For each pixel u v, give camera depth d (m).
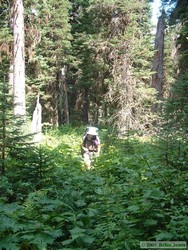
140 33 22.39
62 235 4.14
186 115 7.89
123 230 4.08
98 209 4.94
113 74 21.83
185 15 15.11
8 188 5.57
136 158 9.18
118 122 19.62
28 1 20.06
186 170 6.75
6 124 6.47
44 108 30.31
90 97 32.50
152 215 4.51
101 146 12.83
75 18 31.55
